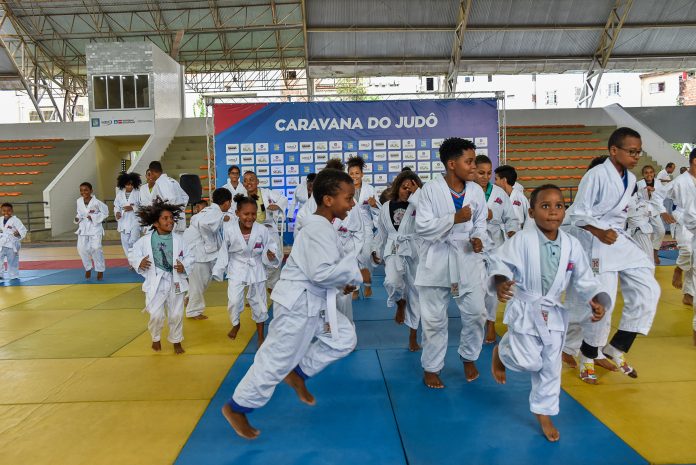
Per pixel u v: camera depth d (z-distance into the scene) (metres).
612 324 5.54
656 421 3.17
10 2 19.08
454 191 3.71
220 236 6.21
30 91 21.91
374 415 3.36
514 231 5.42
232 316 5.12
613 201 3.75
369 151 11.49
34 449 2.98
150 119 18.89
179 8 19.53
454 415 3.33
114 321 6.14
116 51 18.75
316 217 3.00
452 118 11.41
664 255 10.31
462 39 18.55
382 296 7.32
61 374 4.27
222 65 23.52
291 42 21.48
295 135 11.51
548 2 18.03
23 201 17.62
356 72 20.73
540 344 2.94
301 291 2.95
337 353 3.08
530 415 3.31
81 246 9.12
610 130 20.19
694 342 4.69
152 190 8.28
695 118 20.55
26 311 6.78
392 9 18.20
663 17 18.59
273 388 2.97
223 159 11.55
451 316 6.09
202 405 3.59
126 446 3.00
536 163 18.33
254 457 2.85
